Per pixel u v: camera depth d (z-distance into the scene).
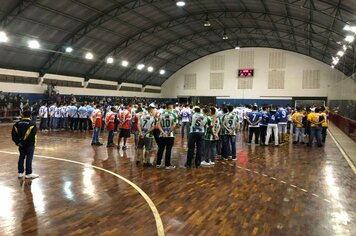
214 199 5.93
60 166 8.48
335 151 12.14
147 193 6.23
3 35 17.89
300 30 24.97
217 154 10.63
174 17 26.02
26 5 17.72
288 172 8.36
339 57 27.47
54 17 19.98
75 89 28.56
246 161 9.80
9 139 13.51
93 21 22.58
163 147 8.66
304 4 17.09
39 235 4.22
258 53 36.41
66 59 25.64
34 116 17.44
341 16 16.97
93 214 5.03
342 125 20.88
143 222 4.75
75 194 6.05
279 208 5.49
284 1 18.23
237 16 25.17
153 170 8.30
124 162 9.24
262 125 13.72
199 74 39.41
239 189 6.64
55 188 6.40
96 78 30.81
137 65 33.38
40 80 24.95
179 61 38.50
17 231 4.32
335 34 21.61
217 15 25.81
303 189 6.73
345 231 4.55
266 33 30.09
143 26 26.19
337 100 25.81
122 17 23.14
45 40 21.94
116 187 6.60
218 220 4.89
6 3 17.09
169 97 41.31
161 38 30.11
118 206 5.43
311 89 34.44
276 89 35.81
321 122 13.25
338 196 6.27
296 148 12.84
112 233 4.33
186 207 5.46
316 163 9.66
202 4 23.08
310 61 34.41
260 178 7.64
